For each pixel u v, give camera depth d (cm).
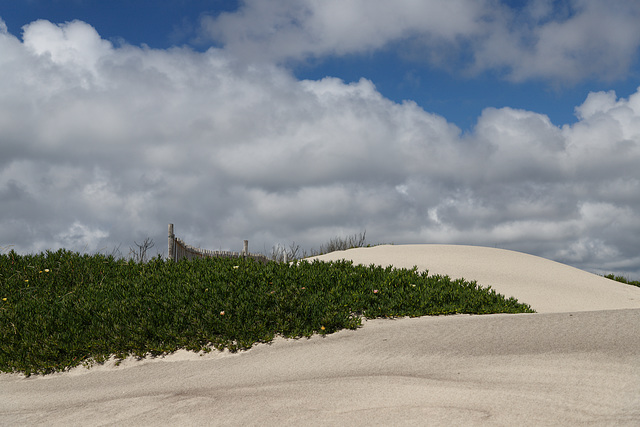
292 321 702
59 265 1110
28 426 430
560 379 425
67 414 452
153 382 557
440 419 351
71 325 737
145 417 414
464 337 591
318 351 608
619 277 1659
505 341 561
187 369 602
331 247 1991
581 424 333
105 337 700
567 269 1521
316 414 379
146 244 1343
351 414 373
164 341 686
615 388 394
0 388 604
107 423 411
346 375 498
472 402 381
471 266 1403
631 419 337
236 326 690
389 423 350
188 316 723
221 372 570
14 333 727
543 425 333
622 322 598
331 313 721
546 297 1158
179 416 407
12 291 955
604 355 485
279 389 459
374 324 725
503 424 337
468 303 843
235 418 387
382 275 1002
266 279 900
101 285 963
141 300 793
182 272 995
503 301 909
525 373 449
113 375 613
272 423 368
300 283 898
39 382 618
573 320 623
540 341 550
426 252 1555
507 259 1523
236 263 1094
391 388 429
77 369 651
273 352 630
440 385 429
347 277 944
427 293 876
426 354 544
